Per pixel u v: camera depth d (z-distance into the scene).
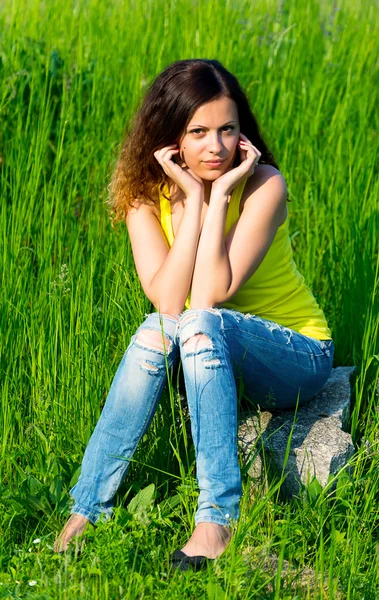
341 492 3.80
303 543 3.60
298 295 4.18
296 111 7.11
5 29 7.39
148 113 3.94
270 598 3.22
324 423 4.10
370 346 4.56
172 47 7.63
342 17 8.61
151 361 3.60
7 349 4.45
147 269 3.98
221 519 3.42
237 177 3.88
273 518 3.75
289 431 4.04
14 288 4.72
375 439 4.20
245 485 3.89
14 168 5.76
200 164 3.89
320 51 8.00
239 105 3.95
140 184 4.05
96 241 5.27
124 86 6.93
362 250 5.21
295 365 3.96
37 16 7.62
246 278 3.89
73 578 3.26
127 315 4.54
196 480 3.80
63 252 5.35
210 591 3.02
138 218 4.08
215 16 7.93
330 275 5.45
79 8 7.84
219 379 3.52
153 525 3.62
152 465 4.02
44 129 5.97
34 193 5.44
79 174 5.93
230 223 4.00
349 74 7.16
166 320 3.66
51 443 4.05
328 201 5.92
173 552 3.42
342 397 4.34
